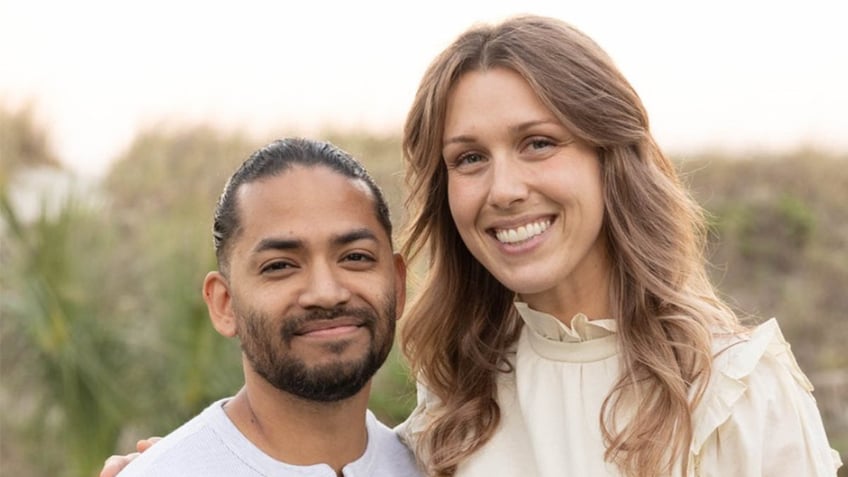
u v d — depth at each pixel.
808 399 2.57
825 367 10.31
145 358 6.90
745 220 12.12
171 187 11.73
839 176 12.93
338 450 2.48
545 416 2.68
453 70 2.60
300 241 2.37
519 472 2.71
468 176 2.62
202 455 2.42
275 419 2.44
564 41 2.60
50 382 6.94
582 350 2.69
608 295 2.72
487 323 2.95
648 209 2.70
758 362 2.54
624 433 2.53
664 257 2.69
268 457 2.42
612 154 2.66
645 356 2.57
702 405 2.51
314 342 2.37
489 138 2.56
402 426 2.91
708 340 2.56
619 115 2.63
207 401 6.76
